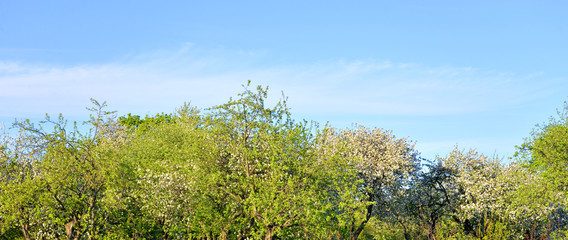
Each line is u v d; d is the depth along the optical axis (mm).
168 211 21688
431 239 22875
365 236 32344
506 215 28688
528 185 28297
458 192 32875
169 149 25844
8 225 18641
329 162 21141
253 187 20609
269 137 21266
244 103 21859
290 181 18906
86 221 19203
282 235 21391
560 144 26438
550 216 28812
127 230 21031
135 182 22422
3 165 19953
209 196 21578
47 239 20594
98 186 19938
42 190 19062
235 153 21719
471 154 34281
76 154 19812
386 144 31406
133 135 34375
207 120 22297
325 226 18359
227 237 21484
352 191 19812
